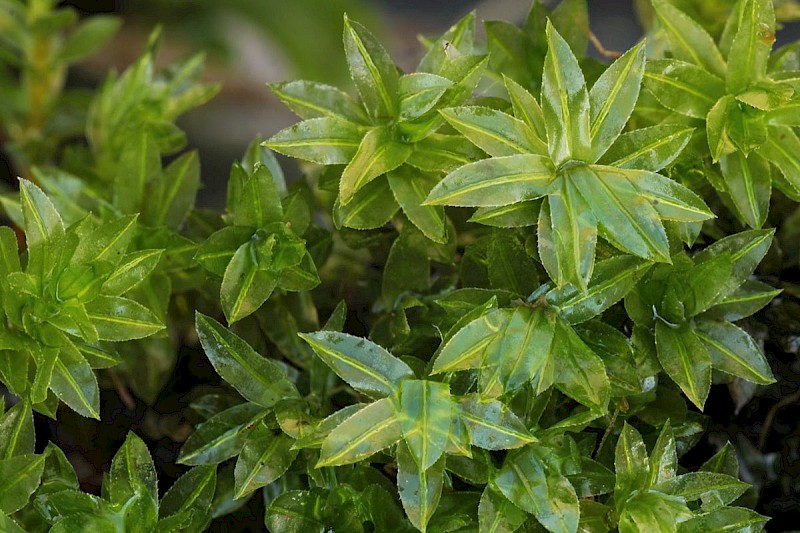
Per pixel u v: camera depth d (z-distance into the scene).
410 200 0.11
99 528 0.10
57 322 0.11
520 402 0.11
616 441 0.11
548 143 0.10
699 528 0.11
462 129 0.10
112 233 0.11
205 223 0.11
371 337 0.11
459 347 0.10
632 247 0.10
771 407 0.11
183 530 0.11
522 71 0.11
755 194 0.11
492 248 0.11
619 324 0.11
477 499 0.11
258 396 0.11
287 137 0.11
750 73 0.11
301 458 0.11
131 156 0.11
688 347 0.11
